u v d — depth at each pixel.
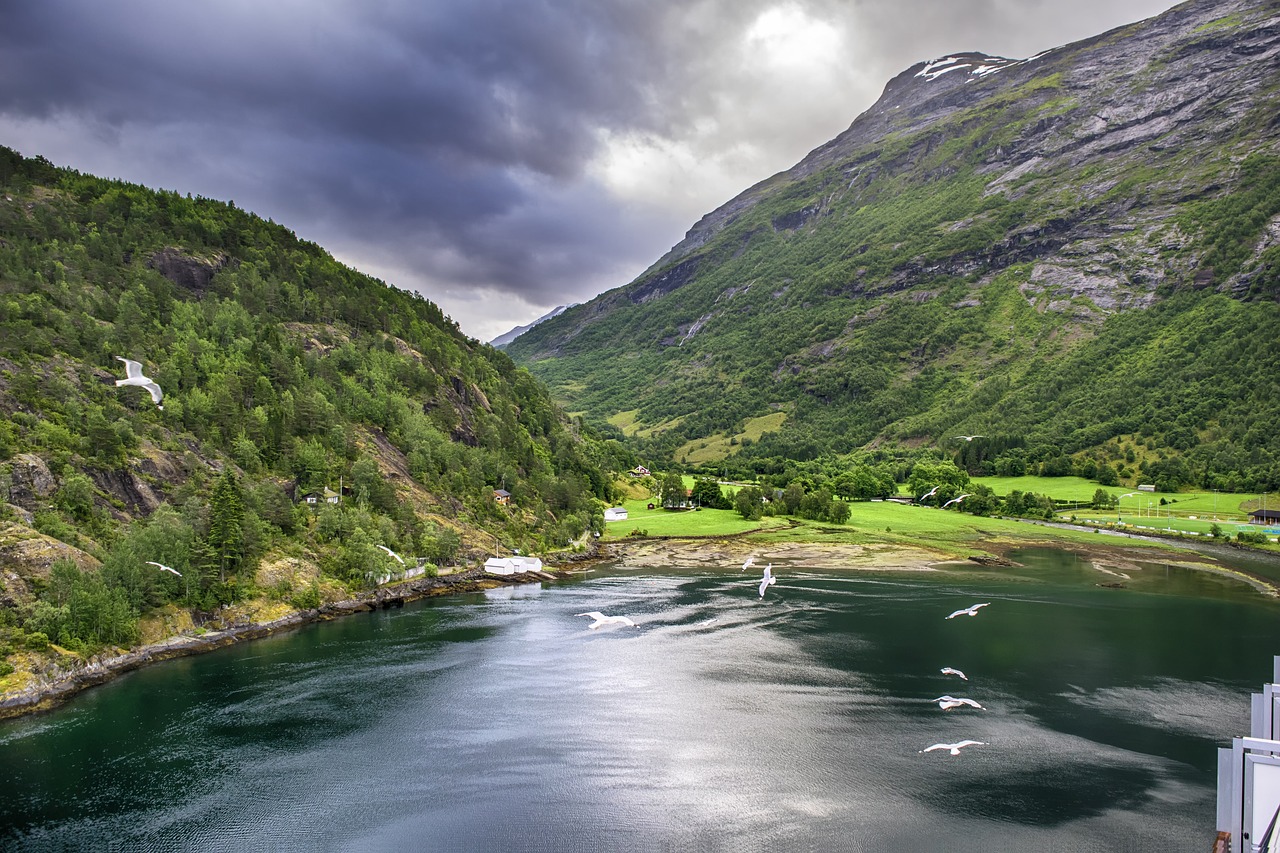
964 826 64.19
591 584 162.75
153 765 74.00
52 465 117.88
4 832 62.47
